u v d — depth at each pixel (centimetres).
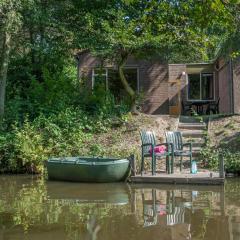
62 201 980
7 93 1961
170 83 2477
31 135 1606
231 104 2053
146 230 714
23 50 2064
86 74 2352
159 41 1717
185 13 754
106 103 1881
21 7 1689
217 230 708
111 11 1806
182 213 832
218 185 1187
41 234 694
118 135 1712
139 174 1313
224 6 637
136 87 2386
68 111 1761
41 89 1892
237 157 1419
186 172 1338
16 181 1334
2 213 852
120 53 1934
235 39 1720
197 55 1884
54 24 1931
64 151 1581
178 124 1792
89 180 1290
